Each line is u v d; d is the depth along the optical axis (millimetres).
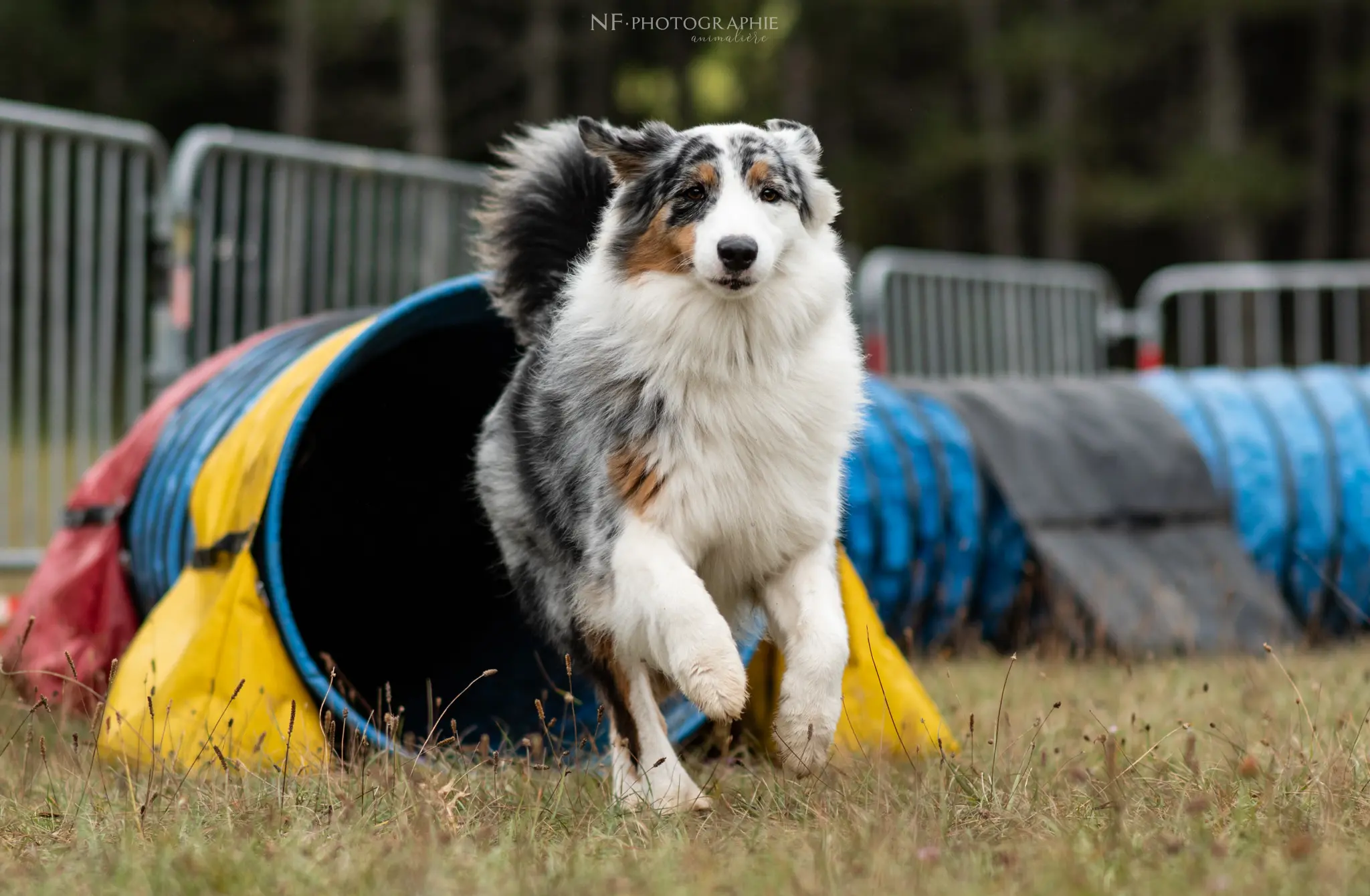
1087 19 31750
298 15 30156
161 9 32781
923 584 9844
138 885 4238
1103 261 34344
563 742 6559
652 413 5508
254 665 6102
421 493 8695
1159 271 34312
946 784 5359
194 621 6418
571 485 5766
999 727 6633
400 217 11828
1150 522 10352
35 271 10281
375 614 8734
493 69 33281
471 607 8539
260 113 34656
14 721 7008
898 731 6383
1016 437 10211
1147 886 4043
